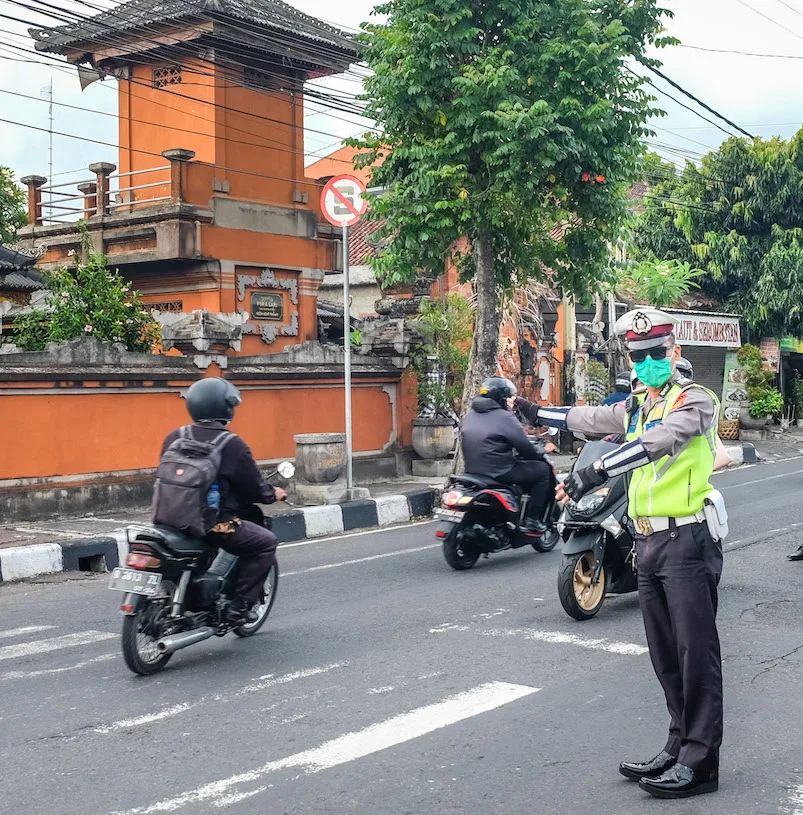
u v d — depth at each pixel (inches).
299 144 823.7
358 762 187.3
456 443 780.0
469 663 256.2
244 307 770.8
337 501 574.6
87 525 497.7
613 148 611.2
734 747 194.4
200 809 166.7
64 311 586.6
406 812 164.2
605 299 1076.5
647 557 170.1
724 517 169.2
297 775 181.2
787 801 167.3
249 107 786.8
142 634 252.2
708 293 1262.3
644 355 168.1
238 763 187.8
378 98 614.2
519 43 602.9
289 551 464.8
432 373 752.3
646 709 217.6
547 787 174.2
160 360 574.9
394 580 378.3
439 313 772.0
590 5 617.6
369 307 1101.1
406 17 591.5
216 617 265.3
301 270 809.5
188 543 255.0
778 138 1227.2
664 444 162.6
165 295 784.3
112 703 228.5
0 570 396.8
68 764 189.0
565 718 211.8
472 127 602.2
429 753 191.6
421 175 604.7
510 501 393.7
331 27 818.2
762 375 1165.7
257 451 639.8
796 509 561.6
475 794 171.5
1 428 502.9
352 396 702.5
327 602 338.3
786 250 1190.3
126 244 762.2
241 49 773.9
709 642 167.2
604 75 596.4
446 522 392.2
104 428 547.8
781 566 390.9
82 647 284.8
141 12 754.2
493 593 348.2
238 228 758.5
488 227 626.8
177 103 787.4
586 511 303.9
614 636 283.9
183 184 721.6
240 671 253.3
